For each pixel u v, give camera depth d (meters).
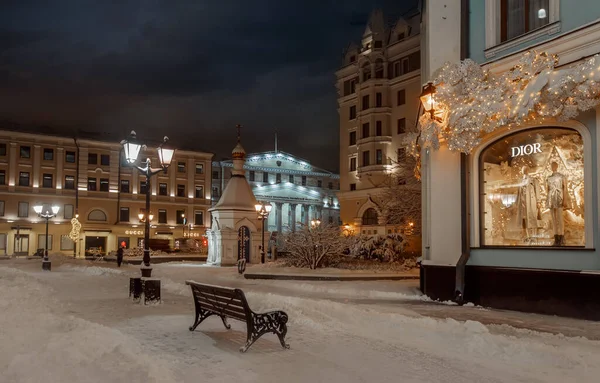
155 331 8.80
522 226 13.30
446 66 14.10
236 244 34.09
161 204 69.88
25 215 61.62
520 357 7.07
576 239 12.27
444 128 13.87
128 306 12.22
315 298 15.13
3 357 6.12
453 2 14.88
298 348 7.57
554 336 8.82
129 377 5.45
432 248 14.80
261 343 7.89
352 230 44.72
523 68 12.30
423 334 8.70
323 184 94.94
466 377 6.14
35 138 62.59
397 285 18.48
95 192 65.62
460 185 14.29
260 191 86.06
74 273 26.06
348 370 6.38
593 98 11.10
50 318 9.23
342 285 18.47
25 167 61.91
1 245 59.88
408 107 48.09
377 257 29.47
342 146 54.56
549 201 12.77
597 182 11.55
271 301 12.61
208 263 35.47
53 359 5.96
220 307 8.22
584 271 11.32
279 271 24.52
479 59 14.23
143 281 12.72
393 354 7.25
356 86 52.06
